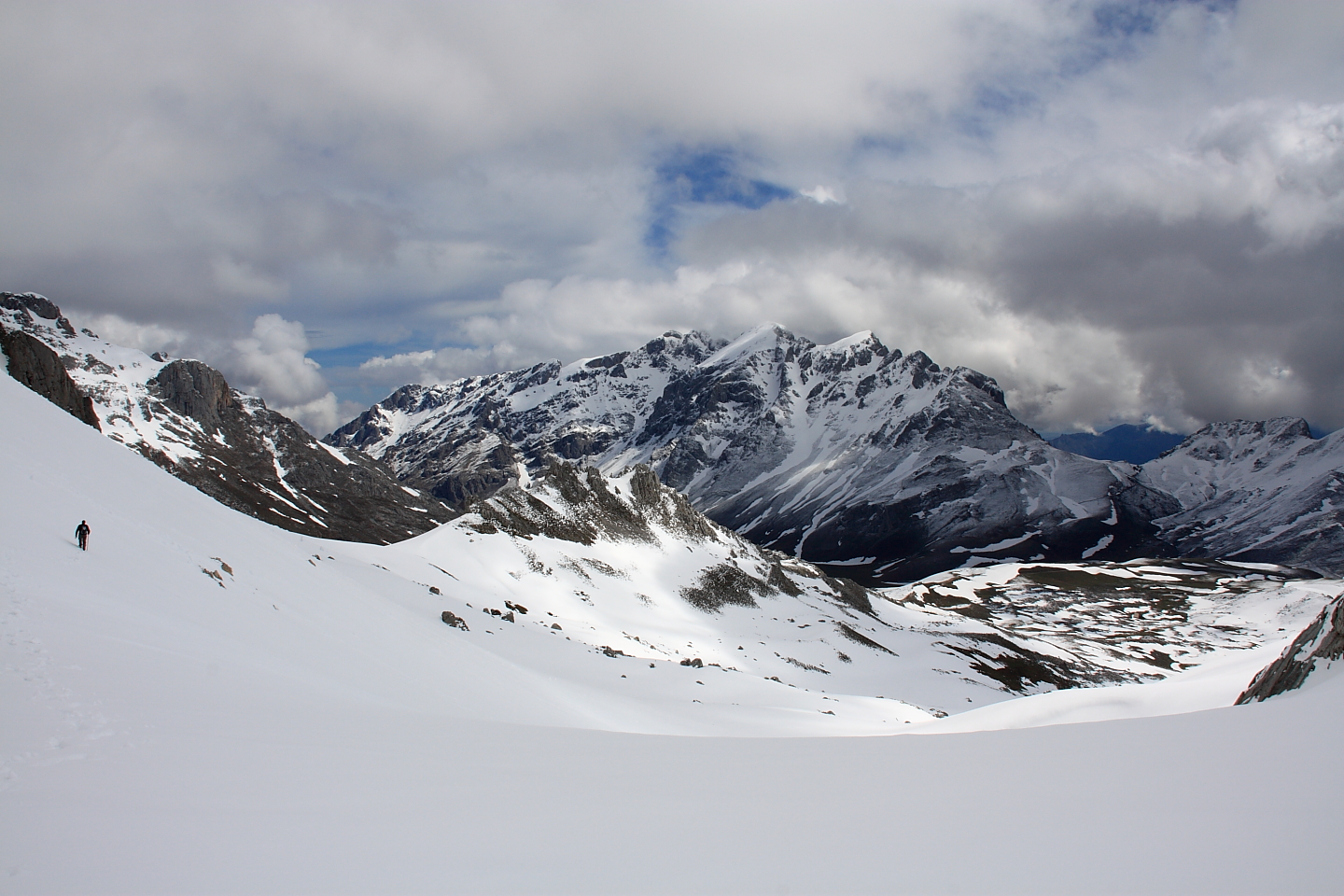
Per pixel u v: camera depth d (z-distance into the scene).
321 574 59.56
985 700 127.38
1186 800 12.75
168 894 9.12
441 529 151.00
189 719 18.62
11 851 10.14
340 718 23.30
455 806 13.96
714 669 90.44
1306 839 10.22
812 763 19.31
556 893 9.48
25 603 23.77
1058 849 10.75
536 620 110.44
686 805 14.30
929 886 9.52
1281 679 32.22
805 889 9.62
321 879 9.93
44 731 15.41
